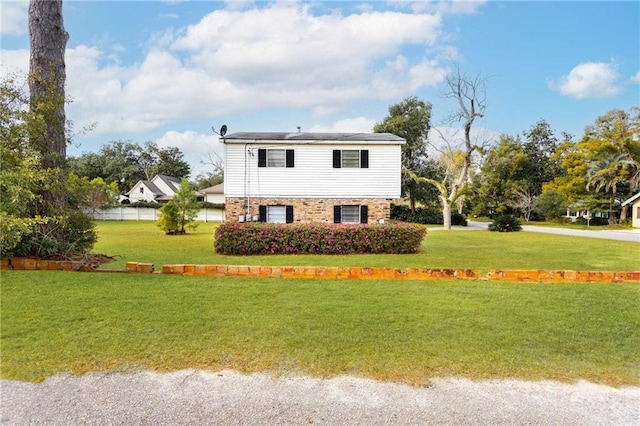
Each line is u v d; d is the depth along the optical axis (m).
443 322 4.10
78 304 4.59
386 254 10.55
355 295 5.23
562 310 4.61
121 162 48.66
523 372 2.99
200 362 3.12
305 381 2.83
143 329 3.79
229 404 2.53
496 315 4.38
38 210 7.05
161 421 2.34
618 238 17.23
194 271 6.50
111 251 10.88
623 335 3.80
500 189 40.12
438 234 19.25
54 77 7.50
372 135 18.34
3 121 6.55
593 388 2.78
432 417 2.39
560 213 34.53
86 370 2.96
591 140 34.25
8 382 2.76
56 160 7.34
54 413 2.40
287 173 16.94
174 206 18.39
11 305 4.51
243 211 16.91
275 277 6.41
